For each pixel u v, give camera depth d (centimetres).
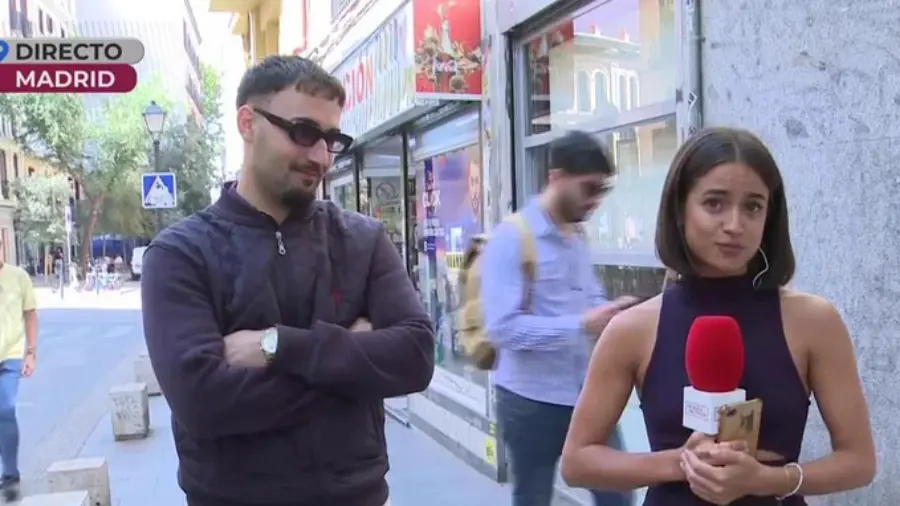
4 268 654
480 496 573
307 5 1350
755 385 187
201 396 200
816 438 303
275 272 216
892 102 275
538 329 325
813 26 303
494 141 611
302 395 206
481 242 367
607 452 201
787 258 197
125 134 4769
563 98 538
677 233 197
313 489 208
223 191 225
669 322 198
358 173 1061
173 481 658
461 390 682
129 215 4928
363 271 230
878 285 283
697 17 362
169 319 206
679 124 380
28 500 468
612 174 352
